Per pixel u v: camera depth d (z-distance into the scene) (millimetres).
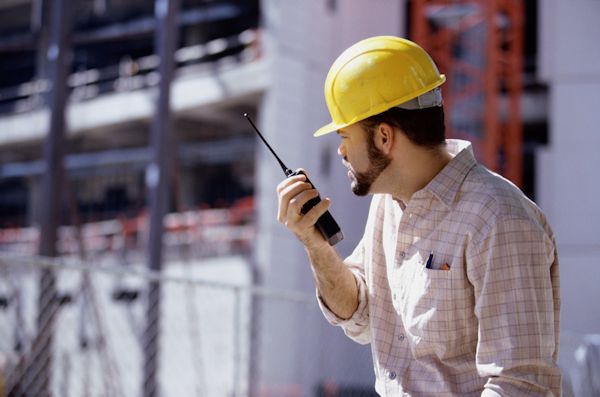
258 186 24719
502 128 27953
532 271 2457
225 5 31078
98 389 9641
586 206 23797
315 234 2719
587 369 8789
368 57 2664
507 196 2516
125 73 30547
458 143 2717
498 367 2428
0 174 33969
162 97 15867
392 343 2742
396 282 2691
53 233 15648
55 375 9633
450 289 2545
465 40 27453
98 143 32188
